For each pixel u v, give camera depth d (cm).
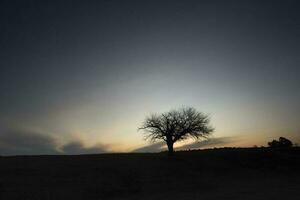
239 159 7912
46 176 5322
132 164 6688
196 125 7212
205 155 8194
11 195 3969
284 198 3050
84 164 6612
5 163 6612
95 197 4006
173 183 5081
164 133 7288
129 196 4041
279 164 7625
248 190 3988
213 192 4019
